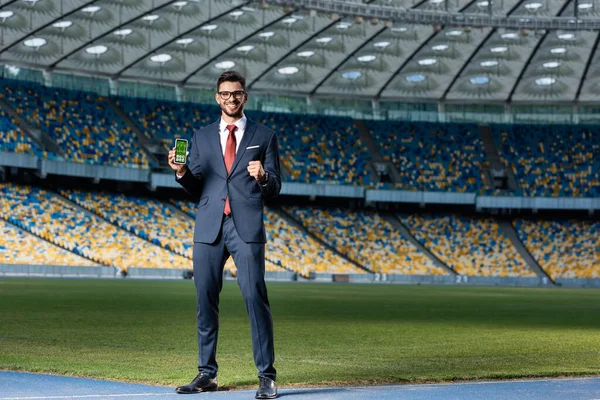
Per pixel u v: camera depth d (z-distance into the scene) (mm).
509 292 45094
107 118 64625
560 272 64875
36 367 9148
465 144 71438
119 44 55500
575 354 11984
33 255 52281
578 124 71562
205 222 7391
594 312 25828
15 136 58719
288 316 21172
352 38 55906
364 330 16688
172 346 12305
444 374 8938
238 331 15539
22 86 62125
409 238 67188
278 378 8531
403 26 54469
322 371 9336
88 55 57719
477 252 66438
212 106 68562
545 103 71438
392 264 63938
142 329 15594
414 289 46750
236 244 7293
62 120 62375
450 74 63125
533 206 67500
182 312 21062
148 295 30359
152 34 53438
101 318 18531
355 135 71062
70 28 51812
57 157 60000
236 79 7387
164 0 48625
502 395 7270
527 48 57281
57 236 55156
